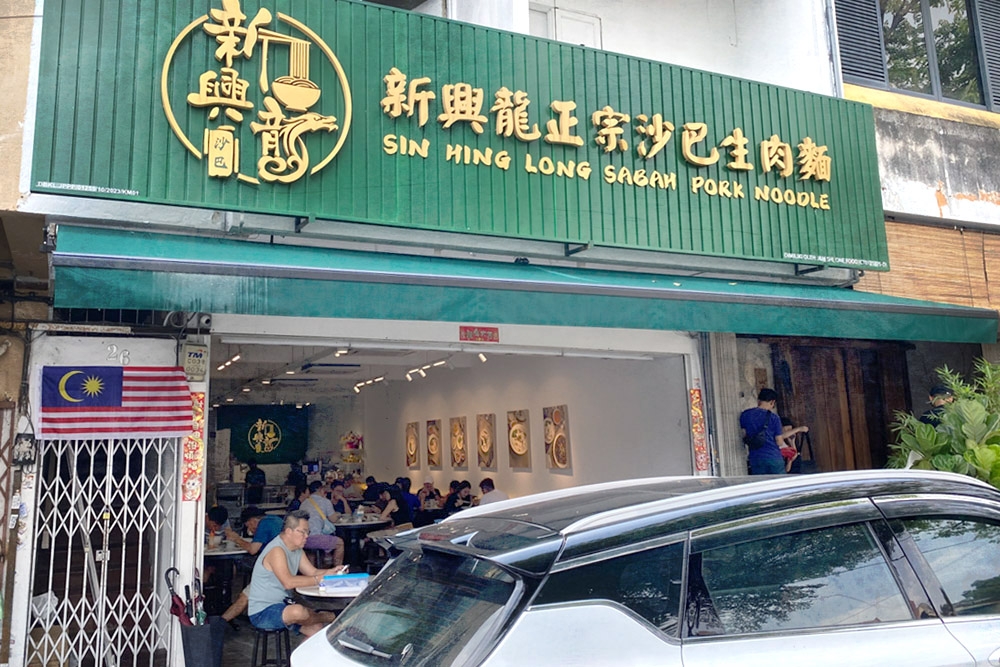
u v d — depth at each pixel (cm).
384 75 662
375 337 732
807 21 968
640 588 272
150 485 616
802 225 851
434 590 294
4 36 581
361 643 292
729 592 284
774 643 277
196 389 640
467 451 1470
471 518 343
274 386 1909
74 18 566
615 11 965
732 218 812
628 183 762
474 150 693
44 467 633
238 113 604
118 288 488
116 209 595
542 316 611
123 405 608
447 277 582
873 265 889
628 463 991
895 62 1048
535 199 715
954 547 329
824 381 990
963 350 1056
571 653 251
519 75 721
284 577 628
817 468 955
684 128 795
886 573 311
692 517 293
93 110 563
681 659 262
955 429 666
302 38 634
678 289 682
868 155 908
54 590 620
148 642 616
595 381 1070
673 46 988
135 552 630
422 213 664
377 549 1140
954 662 293
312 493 1166
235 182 600
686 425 892
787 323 719
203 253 561
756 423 859
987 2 1132
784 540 302
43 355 597
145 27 585
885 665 282
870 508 321
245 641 832
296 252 617
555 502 348
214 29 602
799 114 870
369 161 650
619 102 768
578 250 747
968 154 1027
